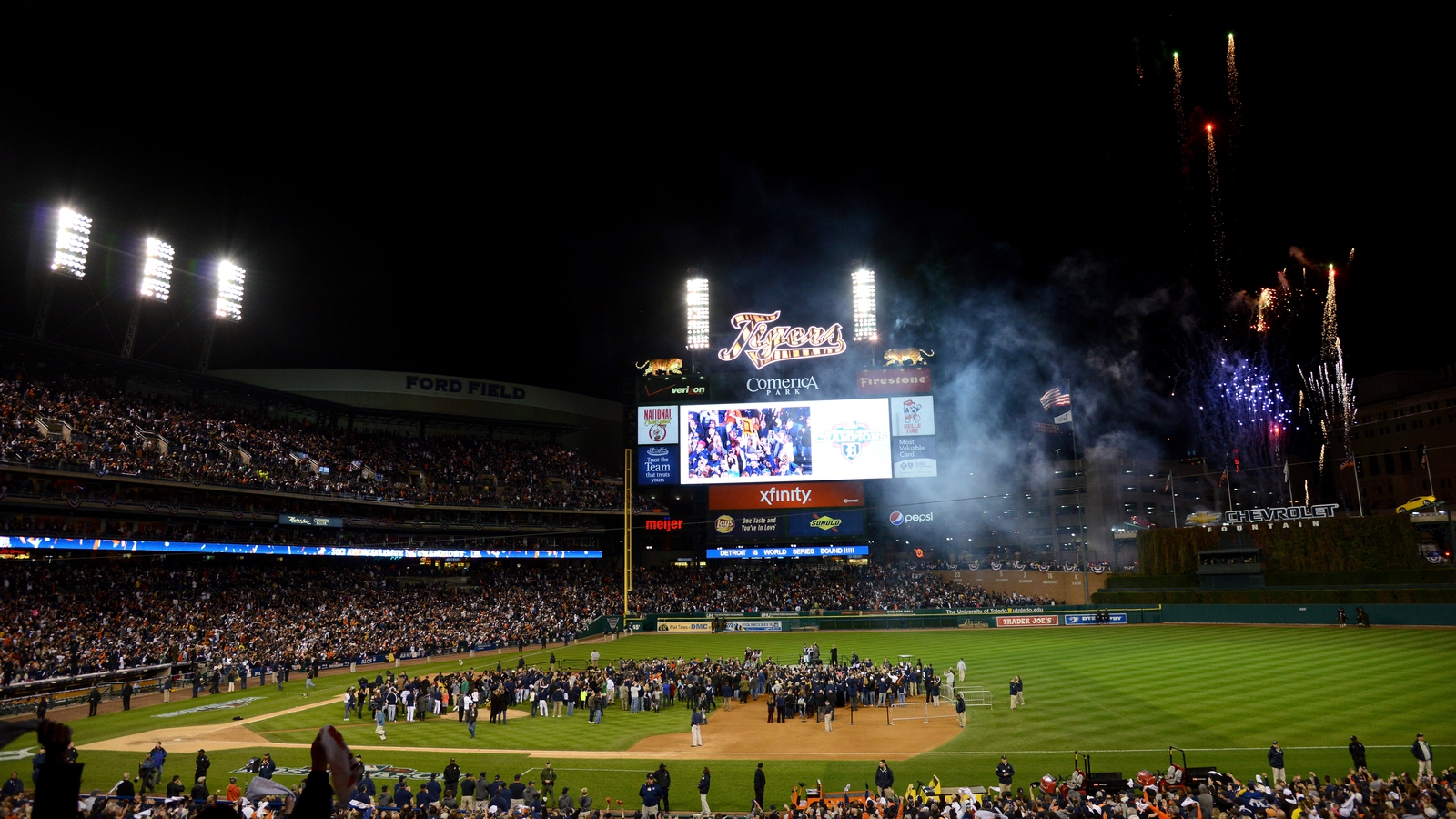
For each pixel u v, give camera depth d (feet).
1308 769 87.76
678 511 334.85
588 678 146.20
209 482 201.16
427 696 133.59
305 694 154.20
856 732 118.73
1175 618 235.81
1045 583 276.62
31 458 166.71
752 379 296.71
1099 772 91.61
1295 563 233.55
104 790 89.92
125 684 143.02
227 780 94.07
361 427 298.76
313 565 241.35
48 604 164.76
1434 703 110.73
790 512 290.56
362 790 79.00
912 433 289.53
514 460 311.06
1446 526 226.99
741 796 91.15
